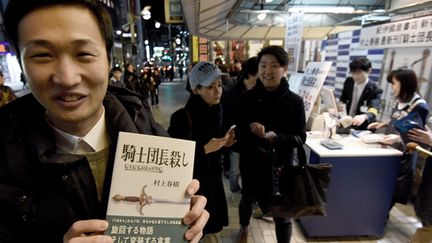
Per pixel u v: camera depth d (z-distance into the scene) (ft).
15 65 40.57
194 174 4.37
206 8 10.82
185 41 92.38
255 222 7.47
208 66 4.43
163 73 66.28
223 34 20.95
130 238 1.56
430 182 5.73
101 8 1.60
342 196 6.22
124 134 1.56
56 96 1.47
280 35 21.33
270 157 5.04
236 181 8.93
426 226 5.92
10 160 1.54
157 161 1.61
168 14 29.22
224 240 6.82
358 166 6.04
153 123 2.32
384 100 9.90
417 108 6.32
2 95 8.20
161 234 1.63
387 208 6.46
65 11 1.38
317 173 4.86
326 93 8.55
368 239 6.66
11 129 1.63
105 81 1.63
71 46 1.42
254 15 16.62
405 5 10.78
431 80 8.32
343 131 7.75
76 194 1.64
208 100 4.45
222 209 4.78
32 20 1.36
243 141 5.50
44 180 1.60
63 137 1.76
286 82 5.29
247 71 7.35
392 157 6.06
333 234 6.56
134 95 2.23
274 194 4.95
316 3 15.40
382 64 10.68
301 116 5.28
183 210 1.68
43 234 1.60
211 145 4.32
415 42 8.67
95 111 1.67
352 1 15.31
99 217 1.69
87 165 1.69
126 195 1.55
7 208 1.55
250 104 5.44
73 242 1.40
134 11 51.29
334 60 14.98
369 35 11.17
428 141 5.60
